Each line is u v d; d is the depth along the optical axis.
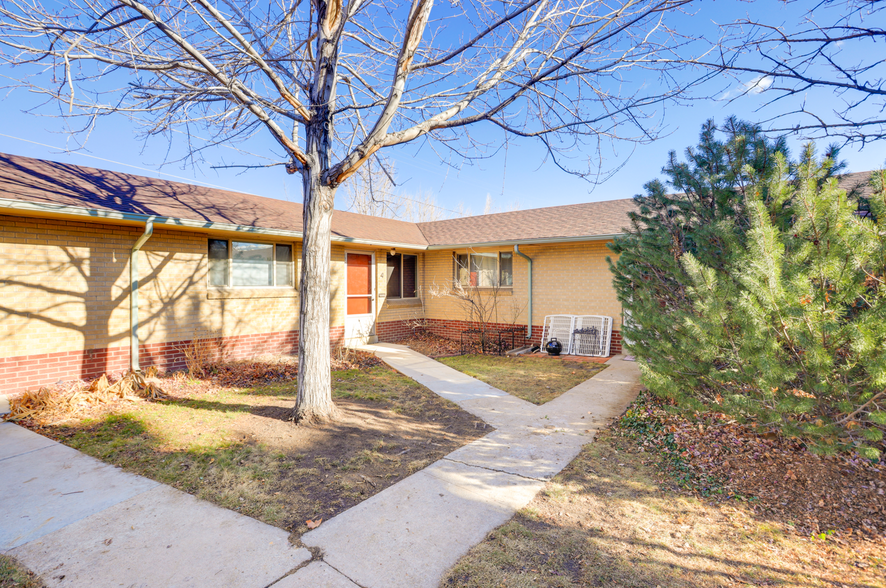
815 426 3.59
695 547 3.19
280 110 5.51
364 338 13.01
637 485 4.15
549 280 12.07
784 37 3.03
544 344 11.88
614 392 7.46
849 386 3.44
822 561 3.04
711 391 4.77
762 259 3.64
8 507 3.58
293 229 10.09
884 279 3.31
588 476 4.31
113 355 7.95
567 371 9.27
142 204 8.30
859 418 3.59
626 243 6.16
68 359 7.42
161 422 5.74
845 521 3.50
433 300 14.76
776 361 3.60
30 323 7.02
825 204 3.54
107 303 7.88
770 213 4.30
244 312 10.02
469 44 5.38
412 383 8.23
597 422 5.91
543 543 3.18
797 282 3.40
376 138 5.26
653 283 5.84
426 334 14.77
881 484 3.90
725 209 5.05
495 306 13.12
